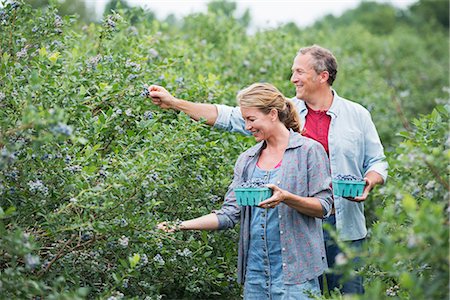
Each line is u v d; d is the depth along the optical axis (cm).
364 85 1160
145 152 426
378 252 324
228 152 549
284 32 895
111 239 409
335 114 512
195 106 508
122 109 492
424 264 369
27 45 495
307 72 509
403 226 425
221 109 511
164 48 730
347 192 472
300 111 520
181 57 602
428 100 1323
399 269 365
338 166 507
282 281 422
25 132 362
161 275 480
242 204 417
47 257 410
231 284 519
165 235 425
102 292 425
